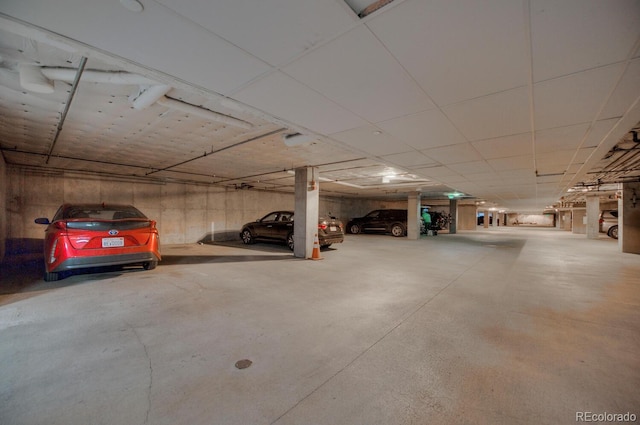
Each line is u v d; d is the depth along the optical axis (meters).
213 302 3.64
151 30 1.70
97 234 4.36
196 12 1.53
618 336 2.72
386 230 15.09
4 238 6.52
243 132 4.55
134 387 1.86
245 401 1.73
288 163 7.06
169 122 4.10
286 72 2.22
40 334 2.65
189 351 2.36
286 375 2.02
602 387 1.92
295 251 7.57
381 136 3.90
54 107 3.55
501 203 19.67
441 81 2.33
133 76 2.62
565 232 20.83
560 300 3.86
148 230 4.86
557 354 2.37
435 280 4.98
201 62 2.09
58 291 4.02
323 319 3.10
